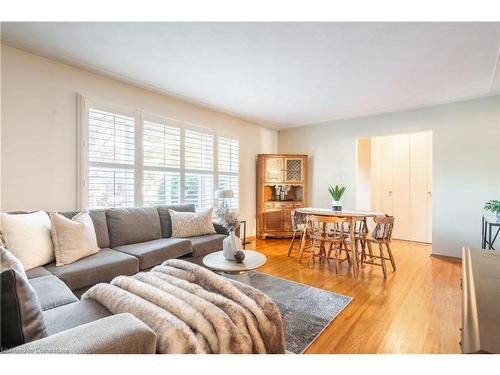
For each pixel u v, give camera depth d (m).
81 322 1.15
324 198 5.36
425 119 4.17
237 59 2.66
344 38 2.25
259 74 3.02
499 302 0.83
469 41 2.28
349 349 1.70
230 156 4.87
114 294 1.24
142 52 2.52
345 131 5.07
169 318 1.02
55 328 1.10
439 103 4.01
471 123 3.77
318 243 4.20
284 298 2.48
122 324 0.89
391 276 3.13
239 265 2.28
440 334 1.88
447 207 3.93
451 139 3.92
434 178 4.05
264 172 5.36
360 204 5.68
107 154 3.05
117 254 2.31
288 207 5.39
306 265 3.56
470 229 3.75
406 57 2.59
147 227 2.99
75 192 2.81
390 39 2.26
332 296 2.53
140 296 1.25
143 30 2.15
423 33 2.17
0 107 2.33
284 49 2.45
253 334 1.15
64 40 2.30
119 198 3.16
